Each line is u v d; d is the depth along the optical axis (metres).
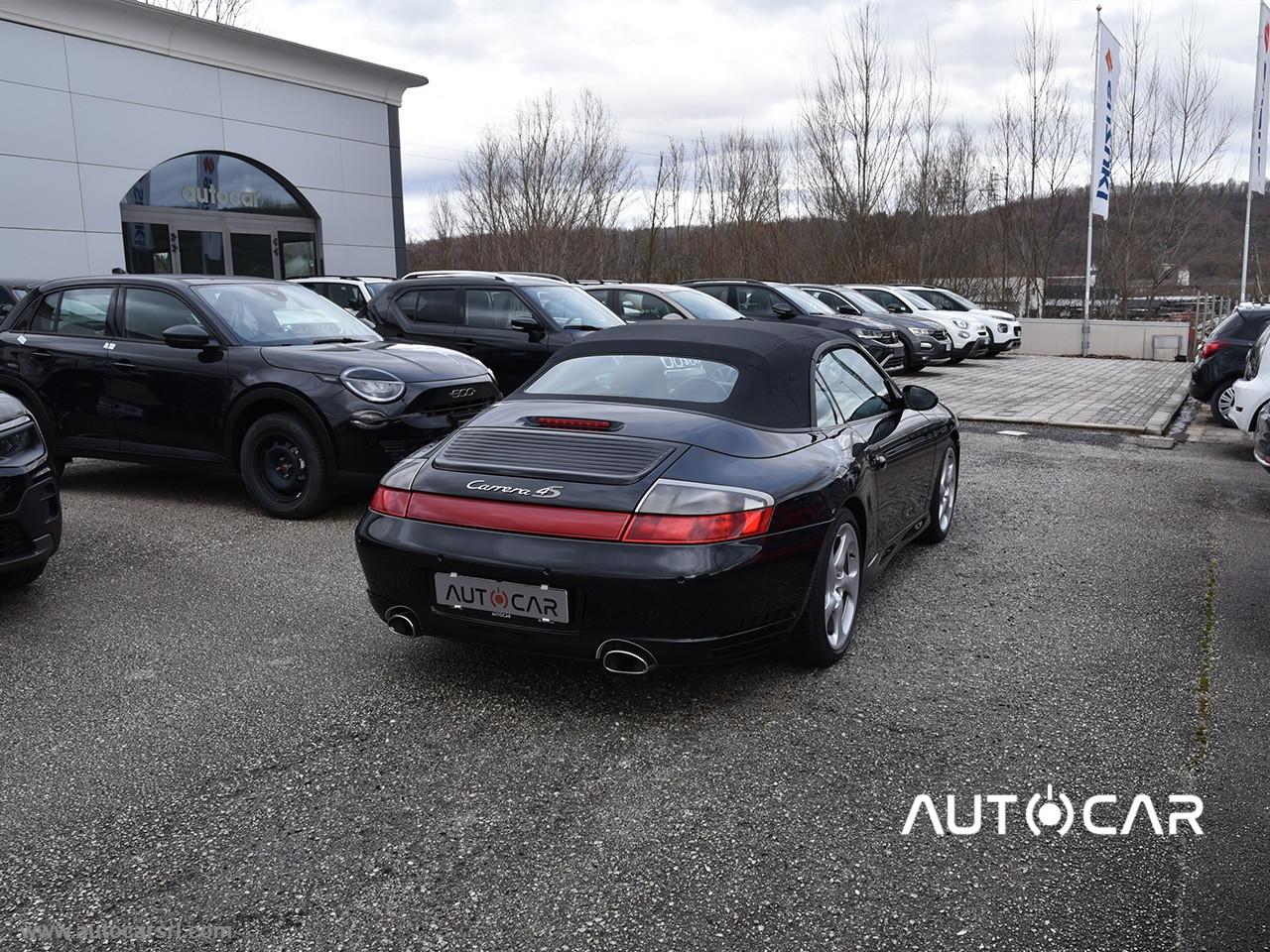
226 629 4.41
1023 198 32.06
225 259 18.33
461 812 2.89
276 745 3.32
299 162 19.30
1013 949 2.29
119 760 3.21
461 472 3.60
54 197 15.35
